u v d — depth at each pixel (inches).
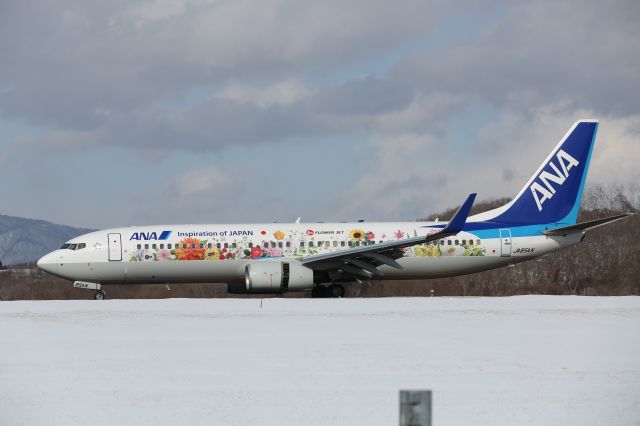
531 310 4458.7
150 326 3708.2
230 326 3690.9
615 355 2871.6
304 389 2351.1
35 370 2640.3
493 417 2050.9
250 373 2564.0
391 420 2027.6
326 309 4554.6
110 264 6259.8
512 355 2861.7
